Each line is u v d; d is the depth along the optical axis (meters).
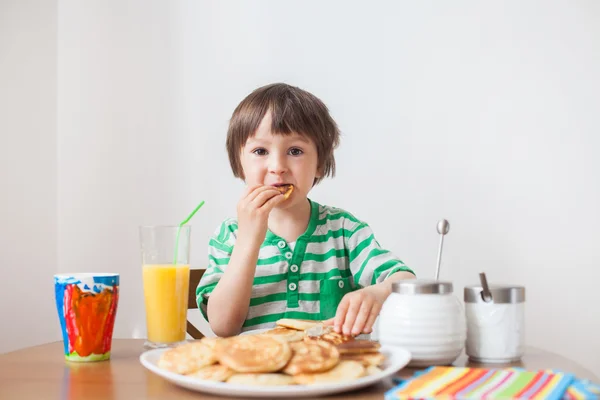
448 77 2.09
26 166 2.07
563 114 2.06
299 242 1.31
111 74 2.16
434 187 2.09
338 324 0.91
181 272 0.97
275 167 1.22
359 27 2.12
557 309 2.06
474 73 2.09
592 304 2.05
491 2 2.09
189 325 1.51
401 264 1.26
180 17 2.16
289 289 1.28
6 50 2.03
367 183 2.10
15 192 2.03
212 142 2.14
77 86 2.16
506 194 2.07
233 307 1.12
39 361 0.89
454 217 2.09
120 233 2.14
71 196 2.16
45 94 2.13
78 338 0.88
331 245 1.33
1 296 1.98
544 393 0.60
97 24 2.17
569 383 0.65
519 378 0.67
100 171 2.15
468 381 0.66
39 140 2.11
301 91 1.34
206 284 1.26
